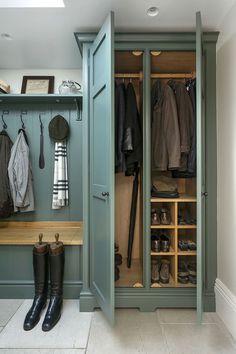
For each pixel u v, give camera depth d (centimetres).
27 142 231
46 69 241
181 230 210
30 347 136
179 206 211
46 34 180
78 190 234
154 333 148
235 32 148
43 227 233
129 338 143
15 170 215
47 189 235
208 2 146
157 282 178
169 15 158
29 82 236
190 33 170
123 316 166
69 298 187
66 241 186
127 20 162
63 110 233
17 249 189
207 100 174
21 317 164
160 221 187
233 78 152
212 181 175
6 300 186
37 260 172
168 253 179
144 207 174
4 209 213
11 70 241
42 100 222
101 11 154
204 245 175
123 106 176
